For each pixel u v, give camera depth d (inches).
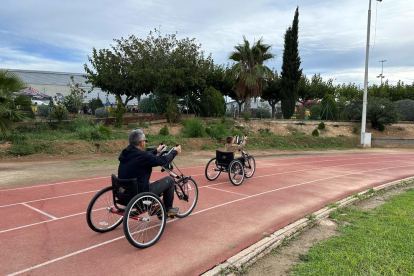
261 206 271.0
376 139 1027.9
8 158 482.0
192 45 1014.4
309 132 1016.2
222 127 821.2
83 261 157.0
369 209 275.4
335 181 410.3
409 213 253.3
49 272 145.2
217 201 281.9
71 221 215.3
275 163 568.1
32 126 653.3
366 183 403.9
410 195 324.5
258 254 170.6
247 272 154.1
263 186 356.2
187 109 925.8
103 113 932.0
